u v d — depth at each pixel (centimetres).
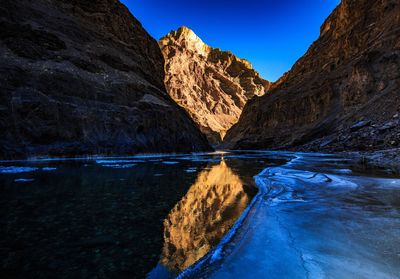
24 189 1022
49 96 2686
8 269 402
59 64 3166
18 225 611
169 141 3922
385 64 4900
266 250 497
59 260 439
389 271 414
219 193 1049
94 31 4478
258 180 1369
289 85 9512
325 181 1336
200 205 849
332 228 624
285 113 7906
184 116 5022
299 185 1225
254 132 9188
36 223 629
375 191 1086
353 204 865
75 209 759
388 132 3462
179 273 408
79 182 1212
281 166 2162
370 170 1842
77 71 3291
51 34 3425
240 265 436
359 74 5231
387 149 2930
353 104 5169
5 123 2234
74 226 614
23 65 2730
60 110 2694
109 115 3169
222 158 3369
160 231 598
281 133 7494
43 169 1638
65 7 4438
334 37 8500
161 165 2119
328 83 6575
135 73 4612
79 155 2639
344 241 543
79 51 3722
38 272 395
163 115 3997
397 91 4228
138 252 482
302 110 7206
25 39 3055
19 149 2238
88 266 421
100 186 1129
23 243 507
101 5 5075
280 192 1059
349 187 1177
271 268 426
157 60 6494
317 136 5647
